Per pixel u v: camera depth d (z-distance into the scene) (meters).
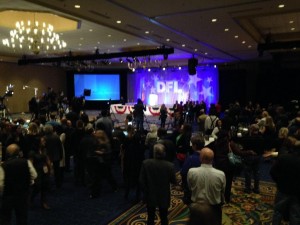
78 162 6.32
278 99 19.16
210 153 3.24
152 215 3.80
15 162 3.61
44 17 11.32
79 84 25.61
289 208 3.50
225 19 8.41
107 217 4.74
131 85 25.78
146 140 6.44
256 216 4.69
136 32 10.23
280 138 6.58
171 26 9.30
